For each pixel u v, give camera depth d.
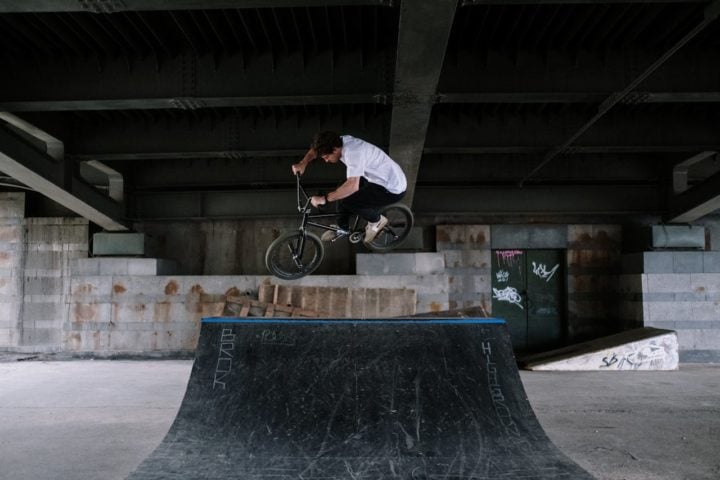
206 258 12.97
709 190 10.51
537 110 9.30
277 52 7.25
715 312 11.45
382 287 11.65
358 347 4.34
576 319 12.63
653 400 6.98
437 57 5.64
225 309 11.58
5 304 12.57
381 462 3.64
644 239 12.03
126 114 9.38
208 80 7.28
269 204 12.67
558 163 11.90
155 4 5.02
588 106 9.07
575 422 5.82
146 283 11.83
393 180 4.89
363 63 7.18
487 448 3.76
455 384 4.16
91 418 6.07
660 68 7.16
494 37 7.11
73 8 5.06
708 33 6.89
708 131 9.39
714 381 8.54
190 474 3.52
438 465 3.61
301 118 9.45
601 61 7.18
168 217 12.70
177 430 3.91
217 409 4.04
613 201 12.44
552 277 12.94
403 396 4.08
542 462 3.63
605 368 9.97
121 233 12.09
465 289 12.66
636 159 12.02
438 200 12.59
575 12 6.45
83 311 11.84
